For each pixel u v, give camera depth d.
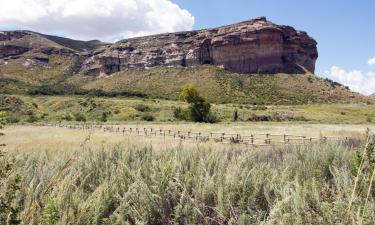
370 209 3.70
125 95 181.62
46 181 5.56
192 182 5.52
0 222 3.51
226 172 5.76
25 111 105.50
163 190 5.10
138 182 5.21
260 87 198.88
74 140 30.45
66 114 105.75
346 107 144.62
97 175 6.70
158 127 59.38
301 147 8.32
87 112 117.81
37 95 170.50
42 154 8.91
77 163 6.93
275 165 7.41
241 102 174.50
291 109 130.75
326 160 6.89
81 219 4.28
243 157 6.09
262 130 51.34
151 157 7.43
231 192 4.91
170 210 4.95
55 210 3.62
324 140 8.67
